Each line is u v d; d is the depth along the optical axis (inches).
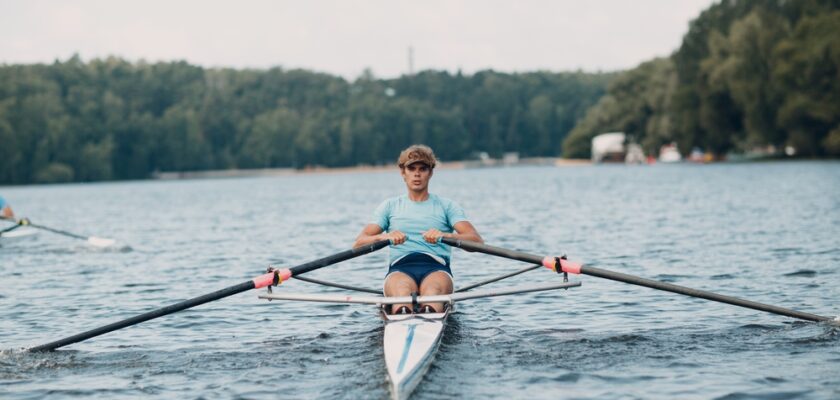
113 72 7357.3
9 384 336.2
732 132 3804.1
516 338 393.1
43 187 4906.5
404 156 419.5
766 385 310.5
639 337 389.7
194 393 319.9
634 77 5506.9
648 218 1094.4
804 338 376.8
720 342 376.2
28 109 5295.3
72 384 335.3
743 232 851.4
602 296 495.5
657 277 571.5
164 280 628.7
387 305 416.2
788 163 3356.3
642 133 5191.9
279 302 502.0
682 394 303.6
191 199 2412.6
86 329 446.9
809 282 527.5
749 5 3922.2
